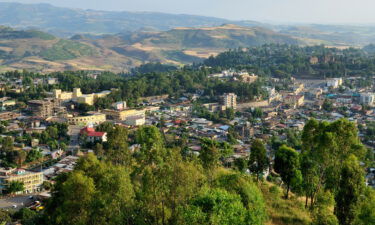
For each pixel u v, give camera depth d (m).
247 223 94.19
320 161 126.12
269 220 119.38
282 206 133.38
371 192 108.56
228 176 123.31
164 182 89.81
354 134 123.50
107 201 100.31
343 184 107.75
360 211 103.31
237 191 112.56
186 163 99.94
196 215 84.44
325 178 140.75
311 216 119.69
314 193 134.25
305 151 146.12
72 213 110.25
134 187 116.00
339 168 123.25
